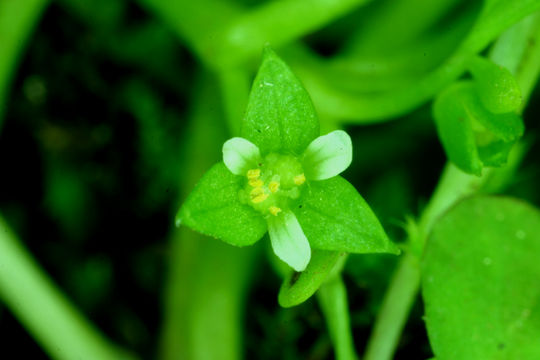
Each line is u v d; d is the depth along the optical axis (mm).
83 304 78
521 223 69
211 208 62
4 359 76
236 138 62
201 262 76
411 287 70
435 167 78
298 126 63
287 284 63
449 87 67
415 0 77
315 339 75
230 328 76
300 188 63
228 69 74
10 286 74
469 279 68
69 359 75
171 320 77
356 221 62
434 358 67
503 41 70
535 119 77
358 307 73
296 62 76
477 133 66
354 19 78
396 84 77
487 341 67
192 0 76
